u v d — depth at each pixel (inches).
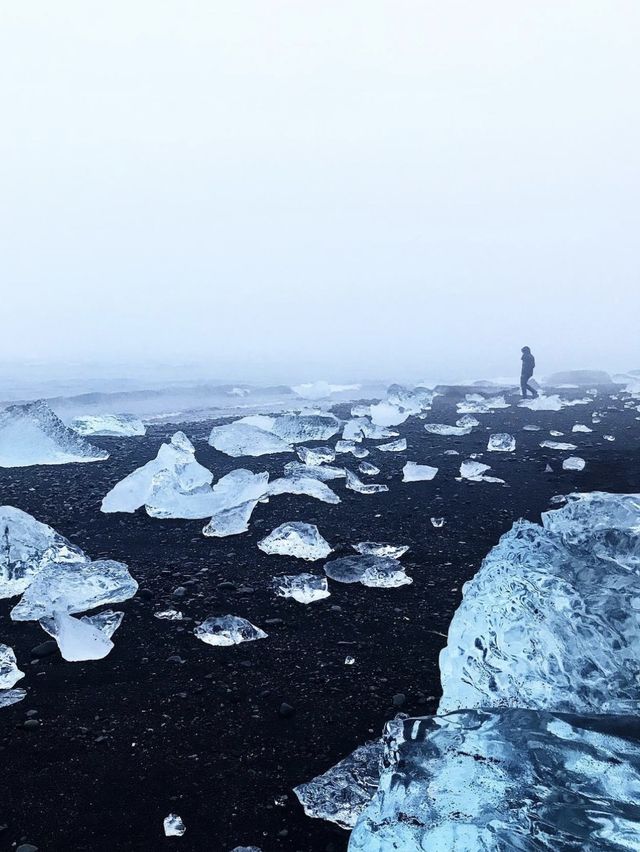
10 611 155.0
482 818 64.9
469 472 293.3
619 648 101.0
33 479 271.6
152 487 241.9
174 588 167.5
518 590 110.7
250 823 88.5
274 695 119.8
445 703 104.6
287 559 189.0
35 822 88.0
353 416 519.2
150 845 84.6
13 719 111.4
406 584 171.5
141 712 114.1
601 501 161.3
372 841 69.5
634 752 73.5
